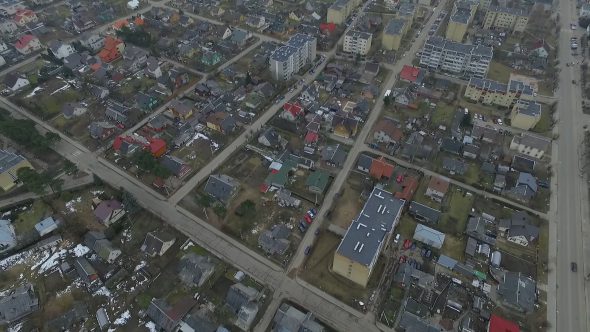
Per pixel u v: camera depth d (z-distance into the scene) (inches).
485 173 4284.0
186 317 3061.0
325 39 6692.9
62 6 7819.9
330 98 5393.7
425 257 3486.7
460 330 2999.5
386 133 4574.3
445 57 5851.4
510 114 5098.4
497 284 3314.5
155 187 4143.7
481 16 7431.1
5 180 4035.4
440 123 4968.0
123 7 7834.6
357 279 3257.9
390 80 5782.5
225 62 6156.5
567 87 5654.5
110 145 4628.4
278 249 3486.7
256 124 4933.6
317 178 4057.6
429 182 4025.6
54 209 3892.7
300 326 2930.6
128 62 5959.6
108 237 3646.7
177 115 5007.4
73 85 5585.6
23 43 6254.9
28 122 4670.3
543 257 3499.0
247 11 7652.6
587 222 3799.2
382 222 3312.0
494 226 3767.2
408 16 6909.5
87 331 3019.2
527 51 6456.7
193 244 3604.8
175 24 7170.3
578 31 7032.5
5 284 3304.6
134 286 3299.7
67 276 3339.1
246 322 2992.1
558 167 4372.5
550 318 3080.7
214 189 3988.7
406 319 2987.2
